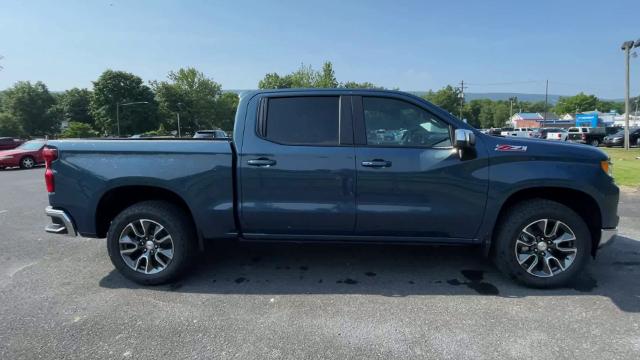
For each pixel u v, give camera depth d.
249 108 3.90
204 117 91.56
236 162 3.80
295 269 4.38
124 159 3.83
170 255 3.91
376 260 4.64
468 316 3.27
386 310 3.39
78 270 4.39
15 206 8.34
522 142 3.71
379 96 3.84
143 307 3.48
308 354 2.75
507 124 111.88
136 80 78.38
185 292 3.80
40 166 20.05
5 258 4.80
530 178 3.61
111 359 2.71
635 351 2.75
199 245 3.96
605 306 3.42
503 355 2.71
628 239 5.32
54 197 3.95
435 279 4.07
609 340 2.88
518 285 3.88
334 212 3.78
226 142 3.87
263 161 3.77
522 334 2.97
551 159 3.64
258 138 3.83
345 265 4.50
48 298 3.66
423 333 3.00
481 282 3.98
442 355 2.72
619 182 10.07
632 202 7.86
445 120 3.76
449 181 3.69
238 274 4.25
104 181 3.83
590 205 3.81
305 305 3.50
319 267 4.44
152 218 3.87
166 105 84.62
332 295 3.71
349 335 2.99
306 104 3.88
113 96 75.62
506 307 3.42
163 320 3.24
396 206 3.74
